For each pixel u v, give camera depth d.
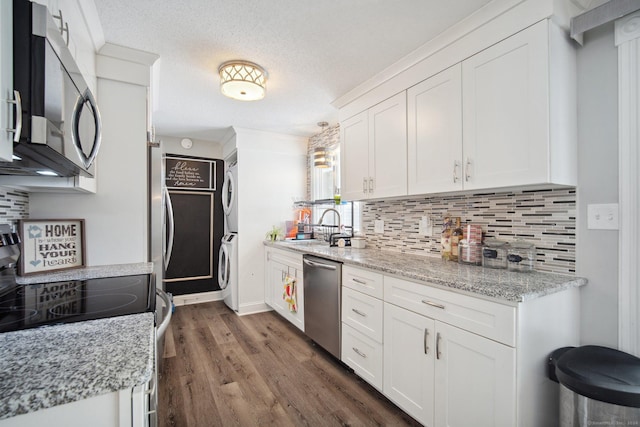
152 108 2.49
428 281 1.47
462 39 1.64
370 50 1.88
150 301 1.11
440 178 1.77
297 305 2.87
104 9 1.50
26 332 0.81
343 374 2.18
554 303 1.30
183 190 4.02
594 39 1.42
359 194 2.45
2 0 0.66
